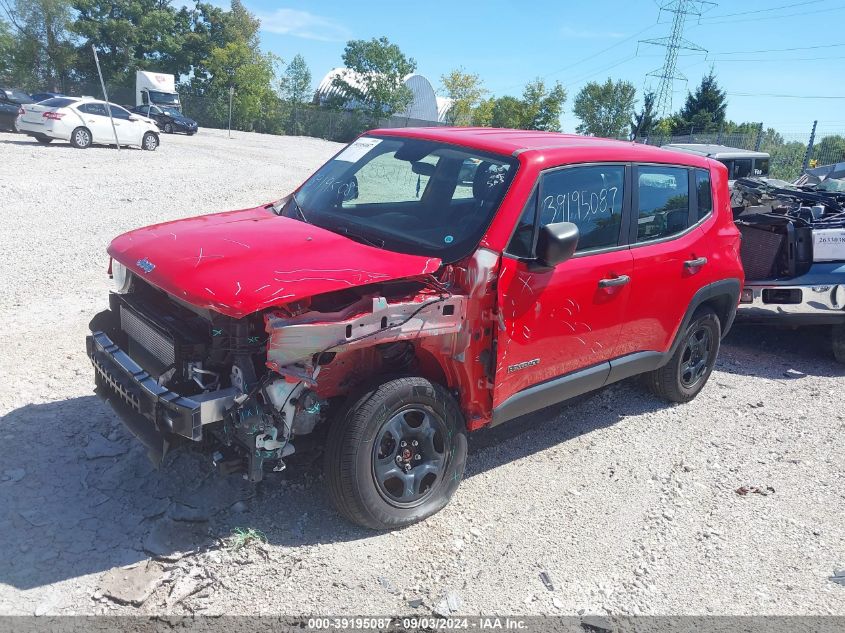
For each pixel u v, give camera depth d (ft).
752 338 26.16
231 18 219.00
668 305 16.19
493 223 12.20
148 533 11.18
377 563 11.10
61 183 47.11
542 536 12.34
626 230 14.96
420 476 12.00
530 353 13.05
